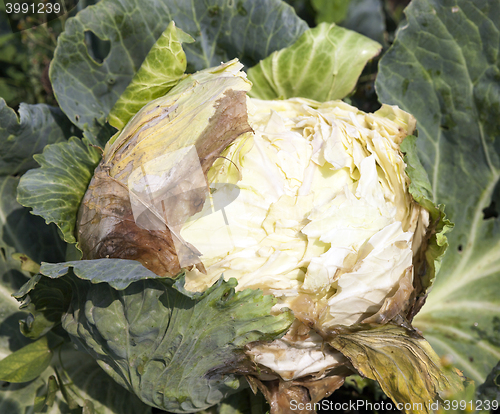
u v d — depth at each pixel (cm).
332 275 65
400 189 68
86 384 71
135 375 65
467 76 74
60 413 70
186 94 67
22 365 68
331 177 67
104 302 63
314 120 69
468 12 74
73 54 74
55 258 73
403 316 66
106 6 74
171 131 66
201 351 64
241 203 66
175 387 65
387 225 66
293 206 66
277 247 65
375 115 72
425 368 66
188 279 65
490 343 74
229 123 66
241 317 63
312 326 65
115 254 65
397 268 66
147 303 63
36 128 73
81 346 67
